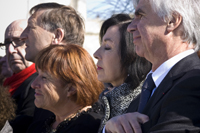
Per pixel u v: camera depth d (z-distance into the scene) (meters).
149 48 1.55
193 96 1.25
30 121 3.03
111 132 1.54
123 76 2.22
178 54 1.51
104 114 2.18
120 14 2.32
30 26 3.42
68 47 2.37
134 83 2.13
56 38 3.37
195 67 1.41
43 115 2.81
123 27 2.19
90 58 2.39
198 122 1.20
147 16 1.55
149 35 1.53
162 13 1.50
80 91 2.22
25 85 3.34
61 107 2.28
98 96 2.35
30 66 3.66
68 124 2.22
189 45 1.52
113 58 2.18
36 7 3.51
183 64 1.45
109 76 2.21
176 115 1.23
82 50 2.39
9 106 2.61
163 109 1.30
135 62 2.15
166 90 1.40
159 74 1.55
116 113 2.12
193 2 1.51
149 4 1.55
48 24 3.36
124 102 2.13
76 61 2.28
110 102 2.18
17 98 3.30
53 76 2.23
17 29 3.83
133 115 1.46
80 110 2.28
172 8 1.49
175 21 1.50
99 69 2.25
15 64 3.79
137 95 1.97
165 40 1.52
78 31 3.53
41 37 3.36
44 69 2.27
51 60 2.26
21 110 3.19
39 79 2.30
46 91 2.24
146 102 1.59
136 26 1.63
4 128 2.48
